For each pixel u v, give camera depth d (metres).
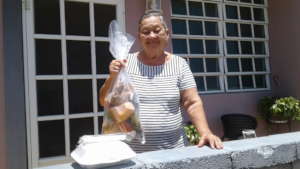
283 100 4.93
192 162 1.50
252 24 5.36
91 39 4.00
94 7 4.04
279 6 5.34
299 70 5.09
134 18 4.27
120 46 1.68
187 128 3.81
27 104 3.58
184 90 1.99
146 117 1.92
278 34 5.38
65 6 3.86
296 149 1.76
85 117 3.93
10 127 3.38
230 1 5.11
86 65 3.97
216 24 5.03
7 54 3.38
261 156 1.66
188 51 4.79
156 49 1.96
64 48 3.83
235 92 5.11
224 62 5.05
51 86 3.76
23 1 3.60
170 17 4.57
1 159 3.37
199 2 4.89
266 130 5.28
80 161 1.34
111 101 1.61
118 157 1.37
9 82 3.39
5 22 3.38
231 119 4.75
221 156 1.56
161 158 1.49
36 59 3.68
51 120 3.74
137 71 1.99
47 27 3.76
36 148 3.61
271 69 5.48
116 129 1.60
